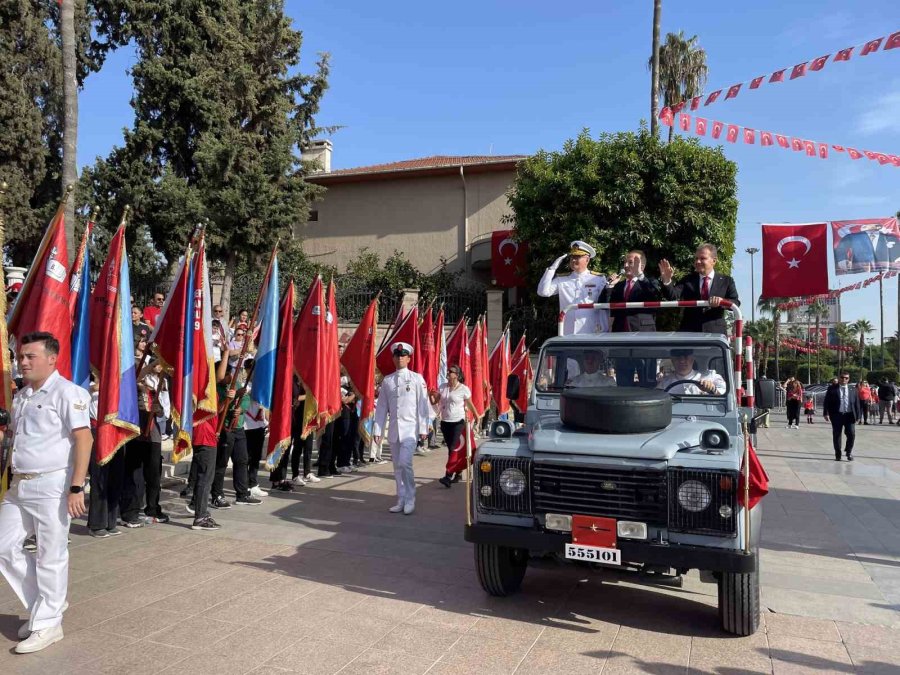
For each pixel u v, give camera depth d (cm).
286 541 680
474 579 571
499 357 1559
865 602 525
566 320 708
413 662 406
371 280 2344
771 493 1011
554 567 518
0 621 466
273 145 2062
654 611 502
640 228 1781
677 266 1789
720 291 658
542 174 1891
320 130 2509
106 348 633
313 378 895
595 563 456
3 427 459
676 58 2862
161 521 751
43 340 438
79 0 2100
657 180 1778
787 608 509
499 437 524
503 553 505
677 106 1067
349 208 2870
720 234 1775
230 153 1945
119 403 630
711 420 525
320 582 554
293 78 2395
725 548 421
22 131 1848
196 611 484
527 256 2009
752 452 433
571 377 585
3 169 1856
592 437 470
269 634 445
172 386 707
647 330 695
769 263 1641
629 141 1841
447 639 442
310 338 906
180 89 2094
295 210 2019
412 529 742
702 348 555
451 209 2734
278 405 855
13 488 437
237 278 2164
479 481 488
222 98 2172
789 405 2344
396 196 2806
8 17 1866
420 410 861
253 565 597
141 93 2148
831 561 644
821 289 1606
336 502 878
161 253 2205
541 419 564
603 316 707
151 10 2166
